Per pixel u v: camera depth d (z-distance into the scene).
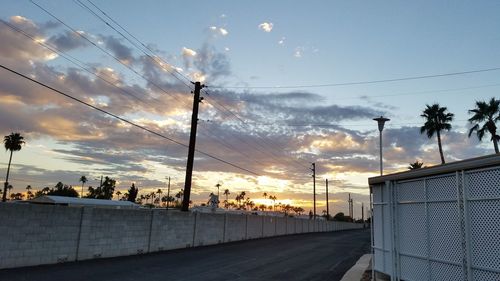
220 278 14.88
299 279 15.70
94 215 19.20
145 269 16.33
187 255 22.42
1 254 14.64
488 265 7.79
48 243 16.58
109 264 17.33
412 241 10.78
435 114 55.72
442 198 9.41
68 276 13.79
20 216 15.44
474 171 8.23
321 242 38.72
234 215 36.41
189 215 28.41
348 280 15.84
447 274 9.14
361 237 52.66
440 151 55.50
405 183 11.23
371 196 13.98
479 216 8.07
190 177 30.44
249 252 25.58
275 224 48.50
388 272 12.37
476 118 48.75
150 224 23.81
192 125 31.23
